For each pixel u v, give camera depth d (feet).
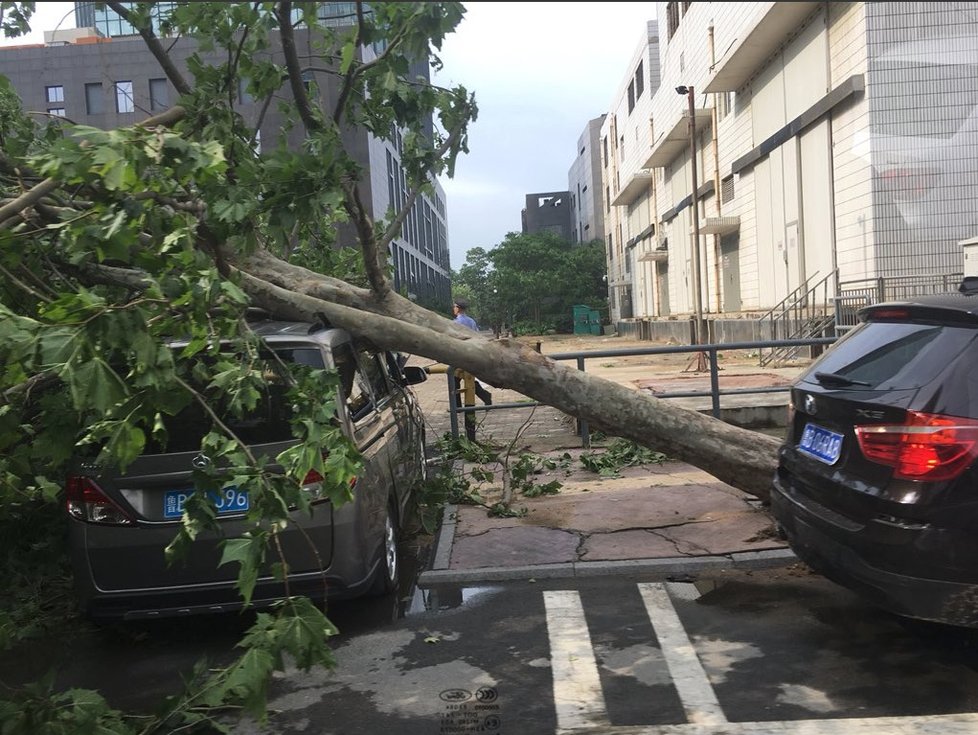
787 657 13.28
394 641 14.79
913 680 12.23
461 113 20.70
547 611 15.93
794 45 67.21
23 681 14.02
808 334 60.23
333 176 14.74
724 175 92.02
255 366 12.48
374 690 12.84
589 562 18.22
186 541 11.18
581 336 192.03
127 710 12.74
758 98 78.18
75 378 9.13
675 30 111.24
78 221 10.73
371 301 20.90
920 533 11.32
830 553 12.76
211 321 11.85
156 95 114.32
